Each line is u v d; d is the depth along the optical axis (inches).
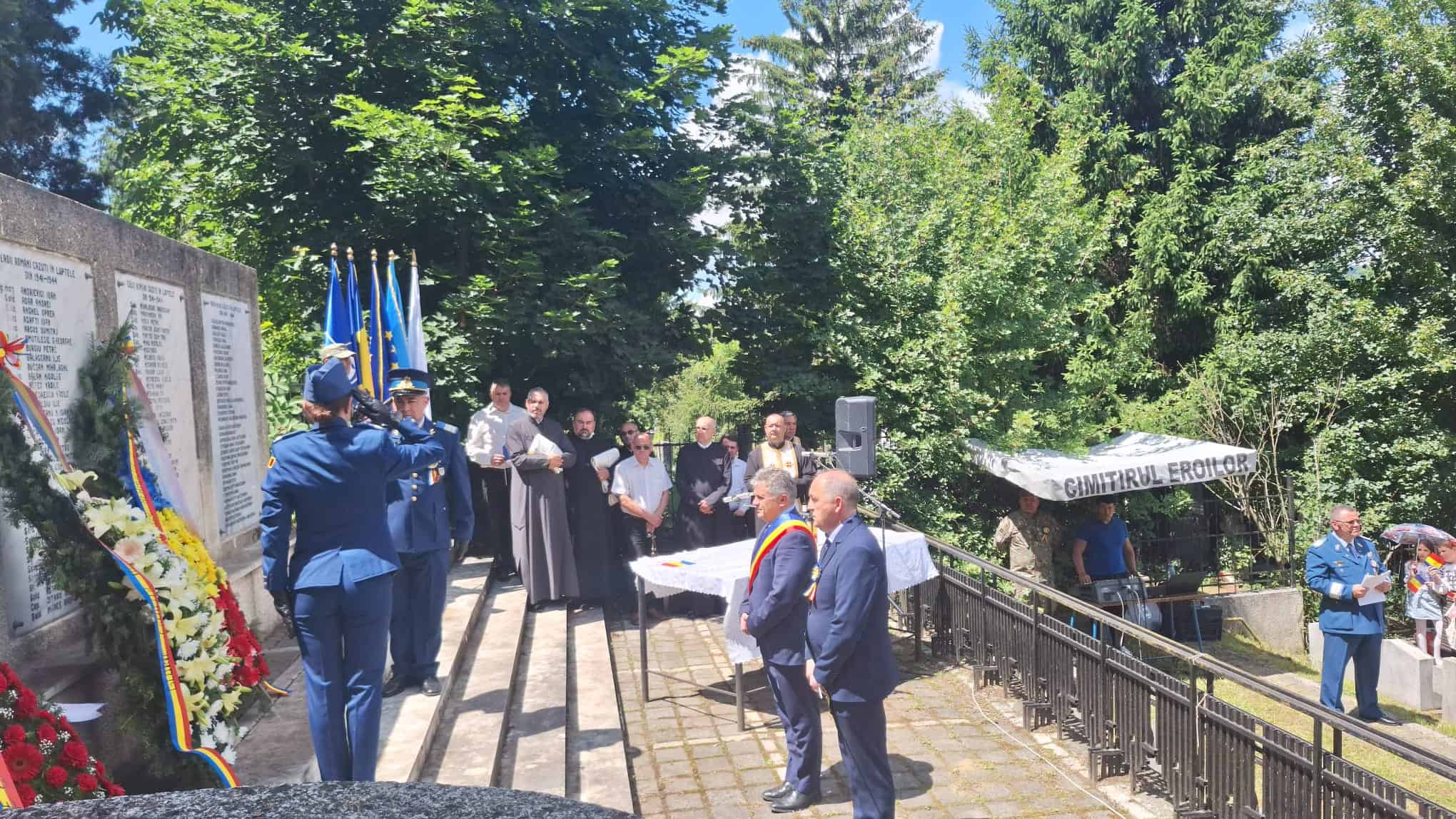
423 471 216.8
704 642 339.6
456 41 451.5
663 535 463.2
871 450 273.6
